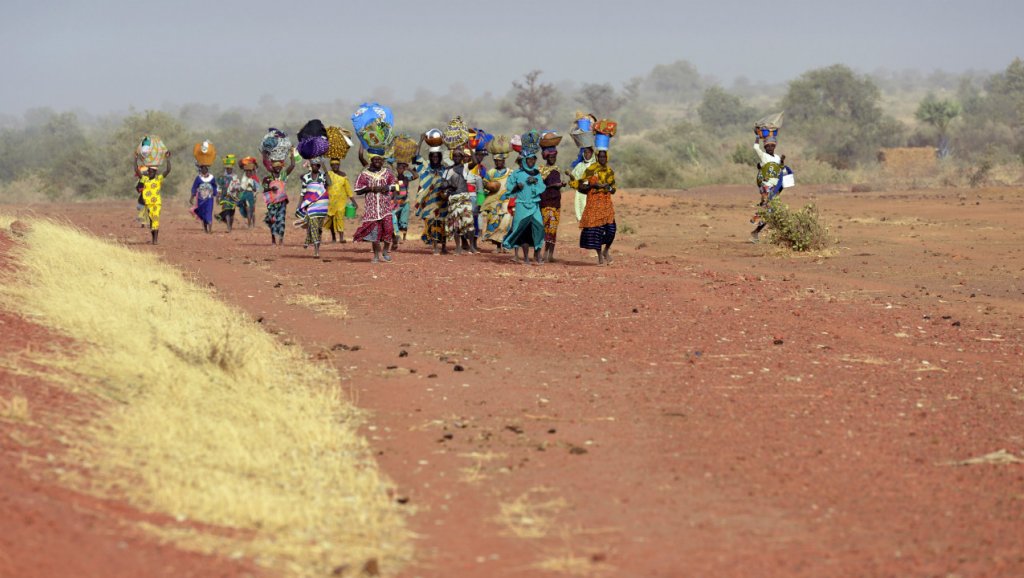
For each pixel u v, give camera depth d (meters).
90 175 122.06
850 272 38.41
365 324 27.56
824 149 157.50
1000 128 159.75
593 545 12.94
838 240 46.72
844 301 31.20
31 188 112.50
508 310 29.34
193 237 53.72
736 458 16.34
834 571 12.11
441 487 15.04
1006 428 18.02
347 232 57.19
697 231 54.88
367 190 39.41
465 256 42.78
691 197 80.75
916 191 79.62
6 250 31.20
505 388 20.77
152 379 18.55
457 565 12.21
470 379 21.52
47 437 14.77
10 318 21.69
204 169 56.75
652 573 12.07
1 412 15.33
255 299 31.45
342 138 43.03
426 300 31.00
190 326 23.53
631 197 75.00
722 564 12.34
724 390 20.52
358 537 12.88
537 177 39.41
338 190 42.81
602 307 29.72
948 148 158.88
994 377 21.84
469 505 14.31
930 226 53.88
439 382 21.20
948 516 13.89
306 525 13.11
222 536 12.39
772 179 46.94
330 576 11.57
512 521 13.72
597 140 39.41
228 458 15.15
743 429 17.86
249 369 20.14
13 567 10.48
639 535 13.28
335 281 35.03
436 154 43.75
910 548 12.79
